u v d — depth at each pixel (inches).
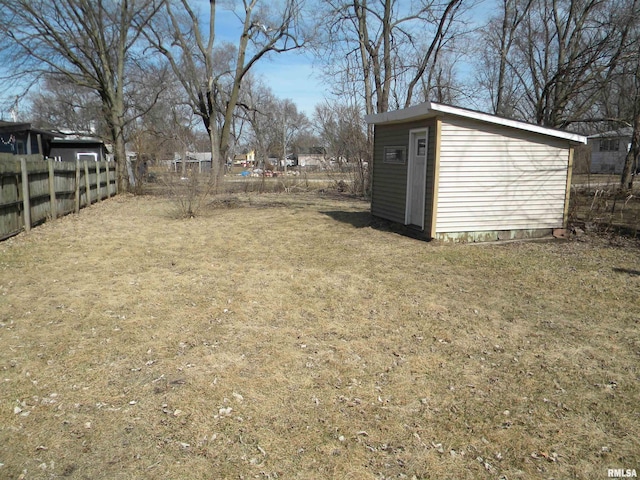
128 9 813.9
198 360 155.9
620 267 279.3
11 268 269.7
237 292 230.2
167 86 906.1
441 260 297.1
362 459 107.8
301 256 312.0
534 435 117.0
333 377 145.2
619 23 583.8
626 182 632.4
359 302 217.0
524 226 369.1
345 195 818.8
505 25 810.2
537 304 215.0
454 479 101.8
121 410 125.7
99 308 204.4
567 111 787.4
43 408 125.6
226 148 975.0
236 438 114.9
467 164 348.8
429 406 129.9
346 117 827.4
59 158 976.3
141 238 373.1
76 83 804.0
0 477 99.3
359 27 751.7
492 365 154.3
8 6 692.7
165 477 101.1
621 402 131.7
